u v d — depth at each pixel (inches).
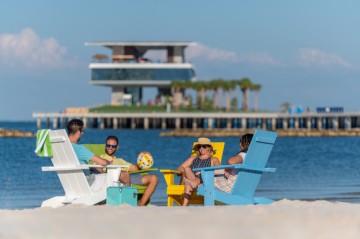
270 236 549.3
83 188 822.5
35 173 1897.1
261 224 601.9
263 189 1485.0
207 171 836.6
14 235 572.4
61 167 822.5
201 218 635.5
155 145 5014.8
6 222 633.6
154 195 1307.8
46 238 558.6
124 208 719.7
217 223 606.9
